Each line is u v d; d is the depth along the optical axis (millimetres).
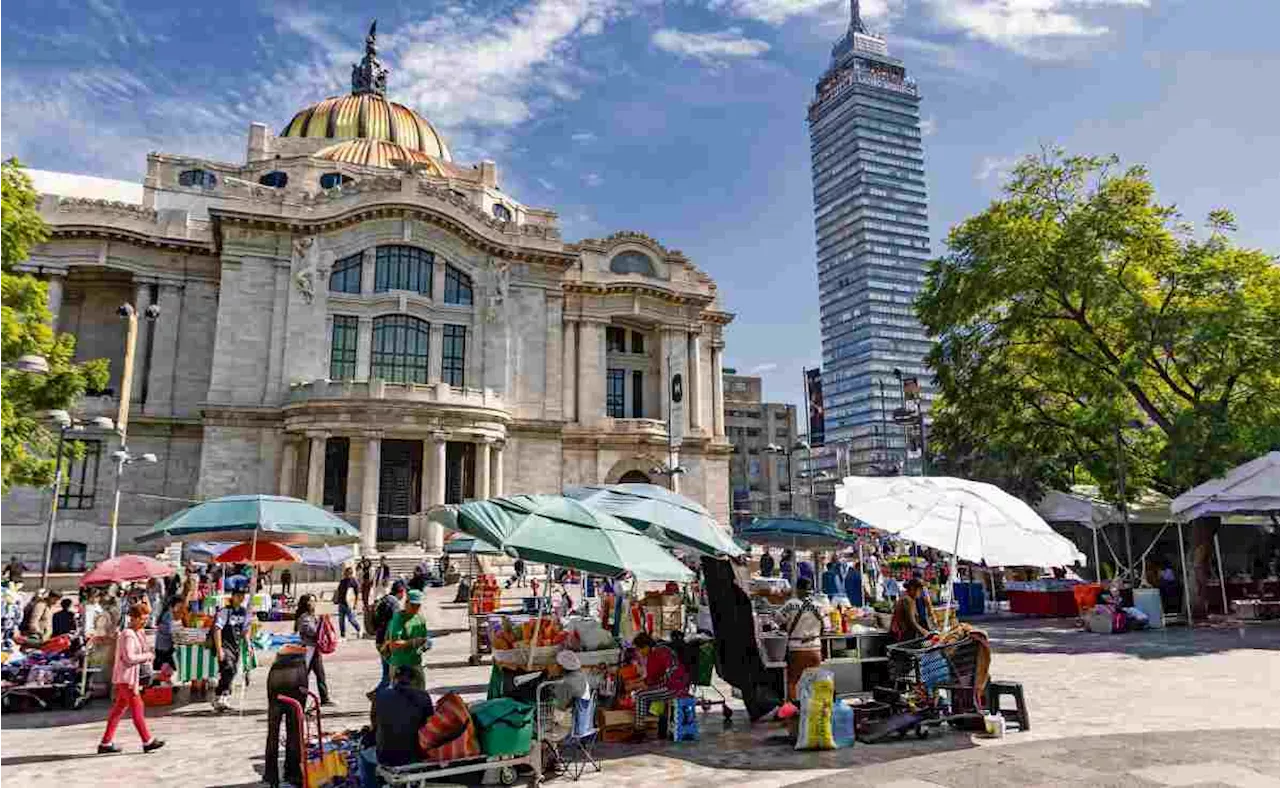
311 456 45031
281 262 49375
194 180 62469
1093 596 25719
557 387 55906
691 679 13562
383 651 14570
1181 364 28047
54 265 49781
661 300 61688
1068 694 14203
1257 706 12938
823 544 25109
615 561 10500
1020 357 33562
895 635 13141
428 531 46250
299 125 73625
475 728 9289
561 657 10508
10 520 46125
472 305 53781
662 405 60938
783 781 9320
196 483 49469
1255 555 36969
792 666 12531
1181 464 26578
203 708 15070
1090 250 28406
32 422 25016
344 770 9281
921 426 42969
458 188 66000
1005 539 12438
